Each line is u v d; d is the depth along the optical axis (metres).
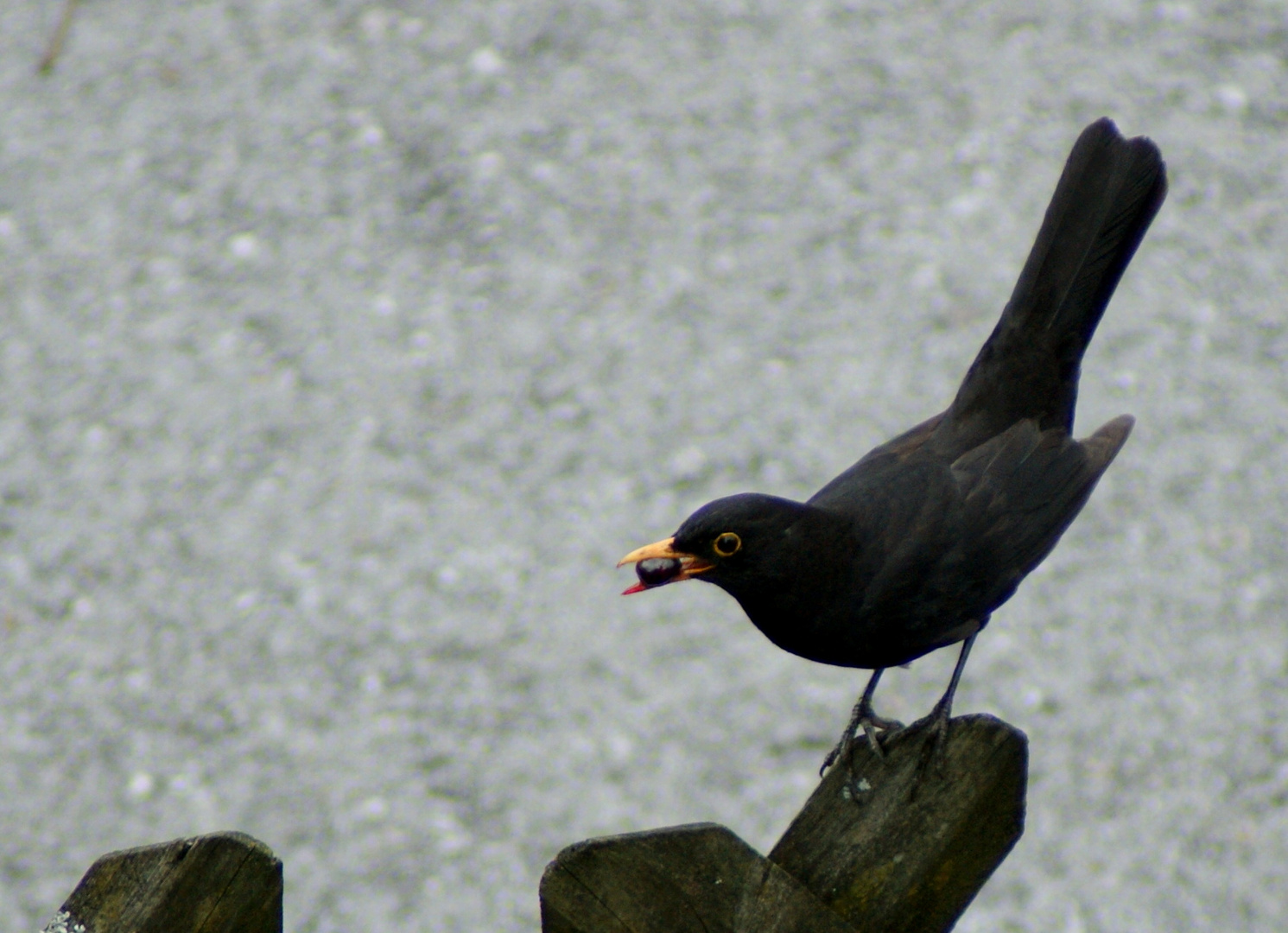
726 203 15.57
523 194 15.70
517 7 17.84
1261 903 9.76
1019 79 16.80
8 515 12.72
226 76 17.12
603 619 11.77
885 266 14.81
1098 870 9.96
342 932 9.72
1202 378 13.62
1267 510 12.46
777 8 17.84
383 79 17.05
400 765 10.76
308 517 12.69
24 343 14.28
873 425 13.30
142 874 3.27
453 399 13.72
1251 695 11.00
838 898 3.70
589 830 10.29
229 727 11.04
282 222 15.48
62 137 16.44
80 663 11.52
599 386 13.77
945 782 3.69
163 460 13.19
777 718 10.98
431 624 11.76
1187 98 16.50
